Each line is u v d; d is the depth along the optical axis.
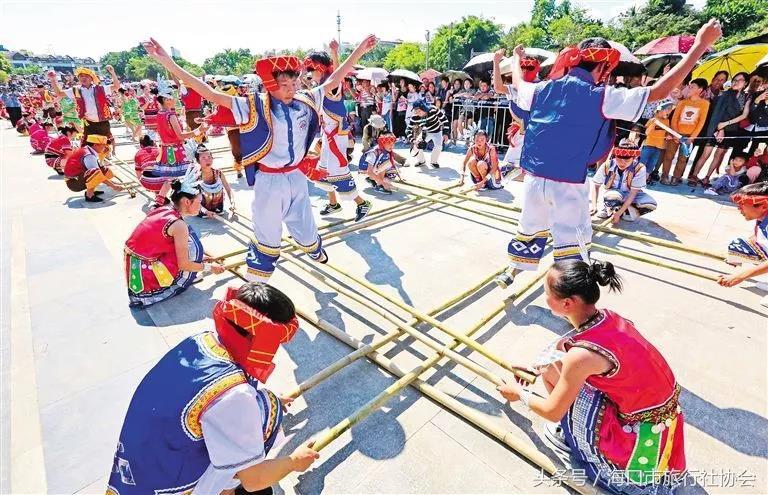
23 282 4.19
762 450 2.38
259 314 1.54
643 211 5.78
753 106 6.91
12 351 3.16
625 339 1.82
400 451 2.36
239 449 1.51
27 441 2.40
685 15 39.31
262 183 3.44
